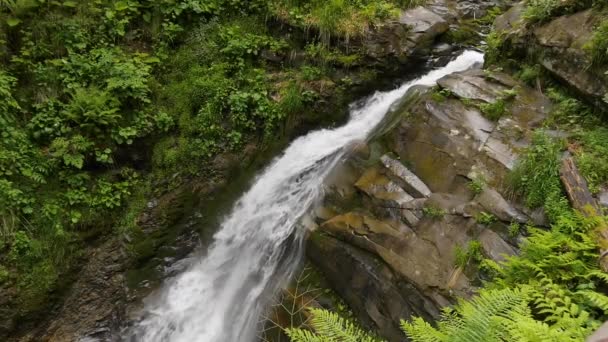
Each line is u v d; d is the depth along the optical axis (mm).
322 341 3387
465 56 9109
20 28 7609
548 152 5297
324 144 8273
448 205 5484
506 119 6289
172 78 8711
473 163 5828
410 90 8078
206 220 8016
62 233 6828
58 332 6688
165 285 7383
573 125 6000
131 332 6895
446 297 4730
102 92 7504
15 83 7121
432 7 10203
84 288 7020
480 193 5453
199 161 8203
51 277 6738
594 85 5984
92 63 7789
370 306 5387
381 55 9078
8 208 6492
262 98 8555
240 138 8414
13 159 6668
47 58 7684
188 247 7766
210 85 8477
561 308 3678
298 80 8922
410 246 5352
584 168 5160
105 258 7266
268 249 7059
